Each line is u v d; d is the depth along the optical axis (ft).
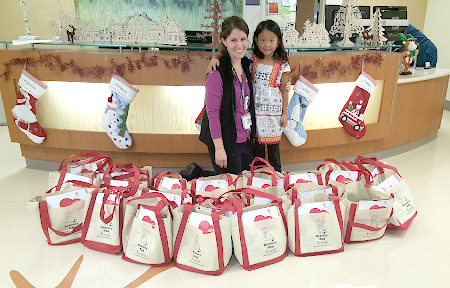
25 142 10.82
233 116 7.44
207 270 6.33
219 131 7.42
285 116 9.23
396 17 13.21
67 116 10.39
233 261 6.82
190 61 9.29
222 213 6.38
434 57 14.92
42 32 15.33
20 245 7.27
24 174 10.90
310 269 6.57
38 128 10.31
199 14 15.33
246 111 7.89
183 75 9.41
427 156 12.55
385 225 7.30
